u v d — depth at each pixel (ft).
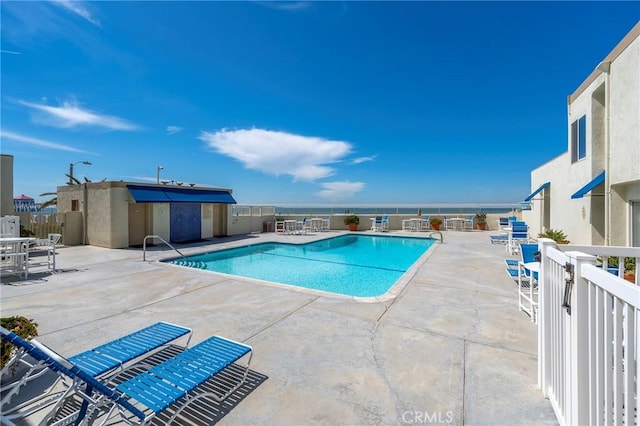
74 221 48.42
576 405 6.98
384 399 9.61
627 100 26.14
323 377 10.86
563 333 8.20
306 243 53.52
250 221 68.69
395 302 19.24
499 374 10.97
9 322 11.22
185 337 14.29
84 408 8.01
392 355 12.43
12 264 29.50
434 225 72.95
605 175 29.19
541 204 53.31
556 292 8.81
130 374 11.08
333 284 30.09
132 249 43.57
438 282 24.20
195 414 8.93
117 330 15.07
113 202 44.32
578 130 37.55
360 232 69.00
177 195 50.78
